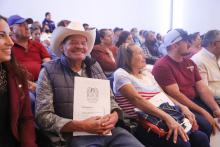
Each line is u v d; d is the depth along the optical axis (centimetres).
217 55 246
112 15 1017
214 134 209
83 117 157
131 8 1036
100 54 320
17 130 139
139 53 200
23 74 145
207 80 243
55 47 177
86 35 173
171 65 225
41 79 160
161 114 179
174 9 1054
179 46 223
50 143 148
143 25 1058
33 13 916
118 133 163
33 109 166
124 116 178
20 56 250
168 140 173
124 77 191
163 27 1070
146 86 198
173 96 218
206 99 230
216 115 221
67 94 160
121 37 427
